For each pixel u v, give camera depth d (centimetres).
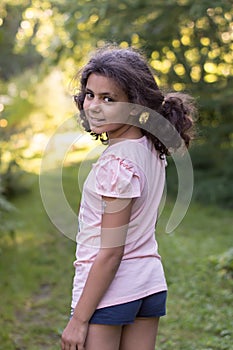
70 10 952
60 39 1032
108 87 227
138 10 941
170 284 593
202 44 984
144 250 235
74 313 226
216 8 901
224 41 980
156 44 974
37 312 530
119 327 233
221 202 1038
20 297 565
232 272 607
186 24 959
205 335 462
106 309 226
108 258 222
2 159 903
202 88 1018
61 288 602
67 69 1077
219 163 1082
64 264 689
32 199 1027
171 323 488
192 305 528
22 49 1116
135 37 962
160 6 927
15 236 785
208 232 863
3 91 1003
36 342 462
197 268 641
